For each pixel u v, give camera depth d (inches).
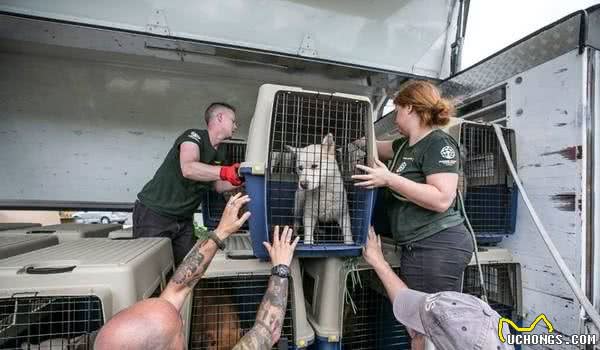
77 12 69.1
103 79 90.1
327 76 93.1
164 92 94.8
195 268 39.0
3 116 85.0
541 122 58.6
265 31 78.5
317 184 54.1
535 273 58.9
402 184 41.6
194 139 66.9
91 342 32.6
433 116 47.6
